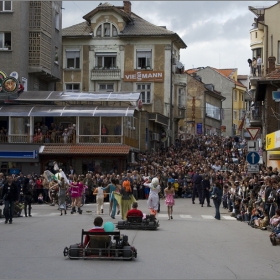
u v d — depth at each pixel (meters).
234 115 106.56
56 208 34.59
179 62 68.12
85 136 49.06
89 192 39.88
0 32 50.09
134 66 65.00
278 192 22.31
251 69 48.50
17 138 49.03
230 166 47.44
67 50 66.00
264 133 43.34
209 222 26.08
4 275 12.12
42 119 51.66
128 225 21.95
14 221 25.73
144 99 65.12
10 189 24.55
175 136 69.12
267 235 20.95
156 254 15.66
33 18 51.38
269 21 47.78
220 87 105.38
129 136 51.50
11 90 48.91
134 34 64.56
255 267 13.95
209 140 69.88
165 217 28.64
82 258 14.43
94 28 65.56
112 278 11.94
